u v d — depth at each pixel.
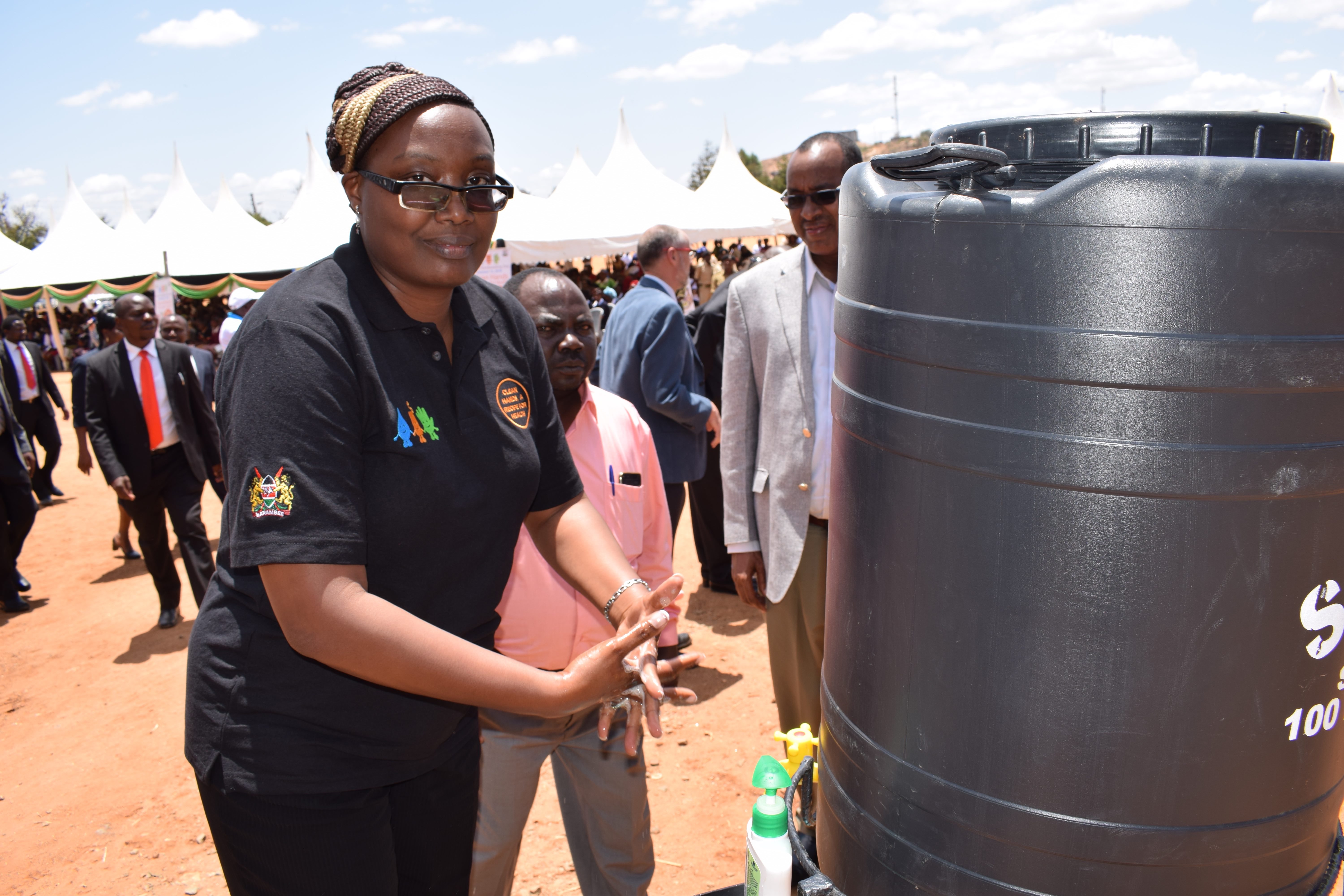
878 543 1.09
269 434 1.26
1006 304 0.91
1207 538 0.88
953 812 1.04
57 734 4.57
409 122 1.32
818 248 2.68
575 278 21.67
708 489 5.71
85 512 9.66
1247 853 0.97
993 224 0.91
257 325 1.31
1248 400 0.85
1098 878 0.98
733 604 5.79
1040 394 0.90
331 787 1.49
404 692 1.52
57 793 3.98
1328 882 1.06
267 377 1.27
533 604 2.26
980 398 0.94
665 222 17.00
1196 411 0.85
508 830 2.24
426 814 1.75
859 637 1.14
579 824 2.47
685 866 3.17
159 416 5.46
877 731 1.12
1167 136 1.00
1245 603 0.90
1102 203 0.85
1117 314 0.86
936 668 1.03
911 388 1.01
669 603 1.53
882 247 1.05
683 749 3.97
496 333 1.59
